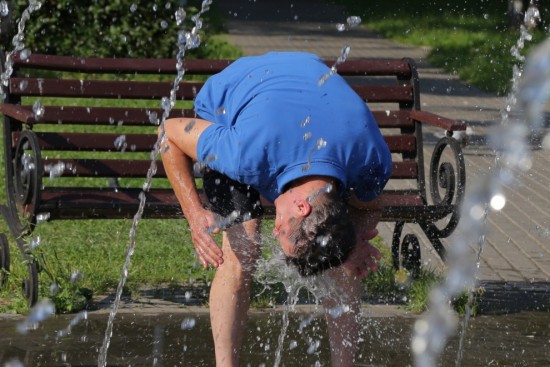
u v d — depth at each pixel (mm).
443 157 26156
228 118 10328
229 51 44719
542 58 17500
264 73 10219
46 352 12617
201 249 10344
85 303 14453
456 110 33812
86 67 15969
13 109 14773
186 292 15289
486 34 54000
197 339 13305
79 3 36031
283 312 14453
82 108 15820
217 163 10000
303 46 50875
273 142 9625
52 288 14070
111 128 28031
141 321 13969
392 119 16641
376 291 15547
